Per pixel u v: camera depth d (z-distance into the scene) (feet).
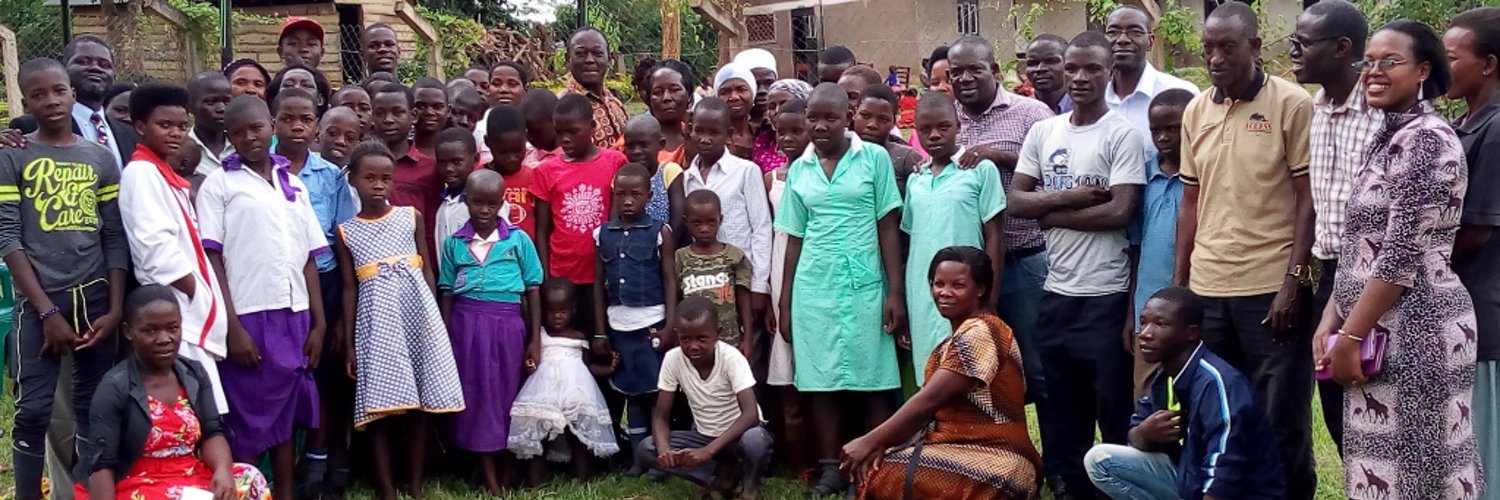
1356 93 12.73
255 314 15.28
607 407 18.02
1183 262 14.62
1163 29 35.24
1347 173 12.78
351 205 17.16
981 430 14.71
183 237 14.83
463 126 20.26
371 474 18.06
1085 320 15.33
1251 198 13.82
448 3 56.59
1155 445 13.80
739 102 19.29
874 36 51.42
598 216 17.99
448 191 17.92
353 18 48.88
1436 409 11.50
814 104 16.62
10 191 14.56
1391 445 11.64
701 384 16.72
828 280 16.69
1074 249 15.39
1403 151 11.37
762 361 17.95
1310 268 13.53
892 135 18.72
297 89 16.97
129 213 14.65
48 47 41.60
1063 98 19.15
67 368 15.60
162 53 38.75
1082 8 48.85
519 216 17.99
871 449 14.58
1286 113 13.69
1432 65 11.57
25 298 14.82
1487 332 11.97
